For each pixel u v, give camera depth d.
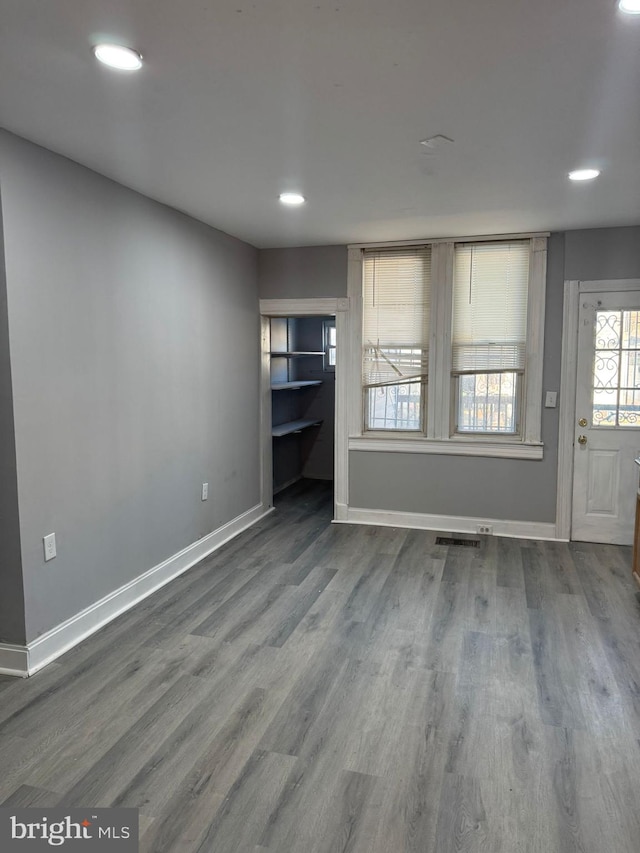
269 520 5.16
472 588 3.62
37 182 2.59
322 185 3.19
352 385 4.93
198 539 4.16
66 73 1.96
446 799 1.90
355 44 1.78
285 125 2.39
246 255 4.80
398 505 4.95
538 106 2.21
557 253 4.38
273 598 3.47
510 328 4.54
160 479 3.65
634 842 1.74
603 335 4.36
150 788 1.95
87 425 2.97
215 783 1.97
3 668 2.66
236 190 3.29
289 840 1.74
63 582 2.84
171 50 1.81
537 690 2.52
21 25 1.67
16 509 2.55
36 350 2.62
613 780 1.99
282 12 1.60
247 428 4.94
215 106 2.21
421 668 2.70
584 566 4.00
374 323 4.85
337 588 3.62
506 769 2.04
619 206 3.64
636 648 2.87
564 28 1.68
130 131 2.45
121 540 3.28
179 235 3.77
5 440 2.53
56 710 2.37
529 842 1.74
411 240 4.63
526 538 4.62
